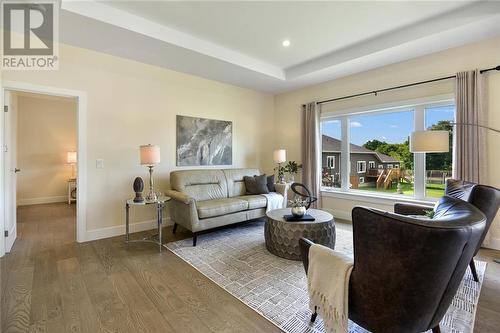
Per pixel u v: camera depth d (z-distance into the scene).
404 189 3.96
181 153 4.29
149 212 3.96
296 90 5.33
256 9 2.69
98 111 3.46
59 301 2.00
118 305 1.96
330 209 4.76
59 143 6.23
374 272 1.23
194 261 2.77
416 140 2.82
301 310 1.90
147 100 3.91
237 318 1.81
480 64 3.12
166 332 1.67
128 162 3.74
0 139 2.72
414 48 3.31
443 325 1.71
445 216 1.37
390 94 3.95
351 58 3.67
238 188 4.48
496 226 3.06
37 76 3.01
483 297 2.05
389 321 1.24
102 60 3.46
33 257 2.84
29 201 5.89
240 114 5.16
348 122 4.60
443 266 1.12
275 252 2.91
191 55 3.50
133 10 2.73
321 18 2.87
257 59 4.10
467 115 3.16
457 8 2.70
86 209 3.40
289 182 4.88
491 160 3.08
